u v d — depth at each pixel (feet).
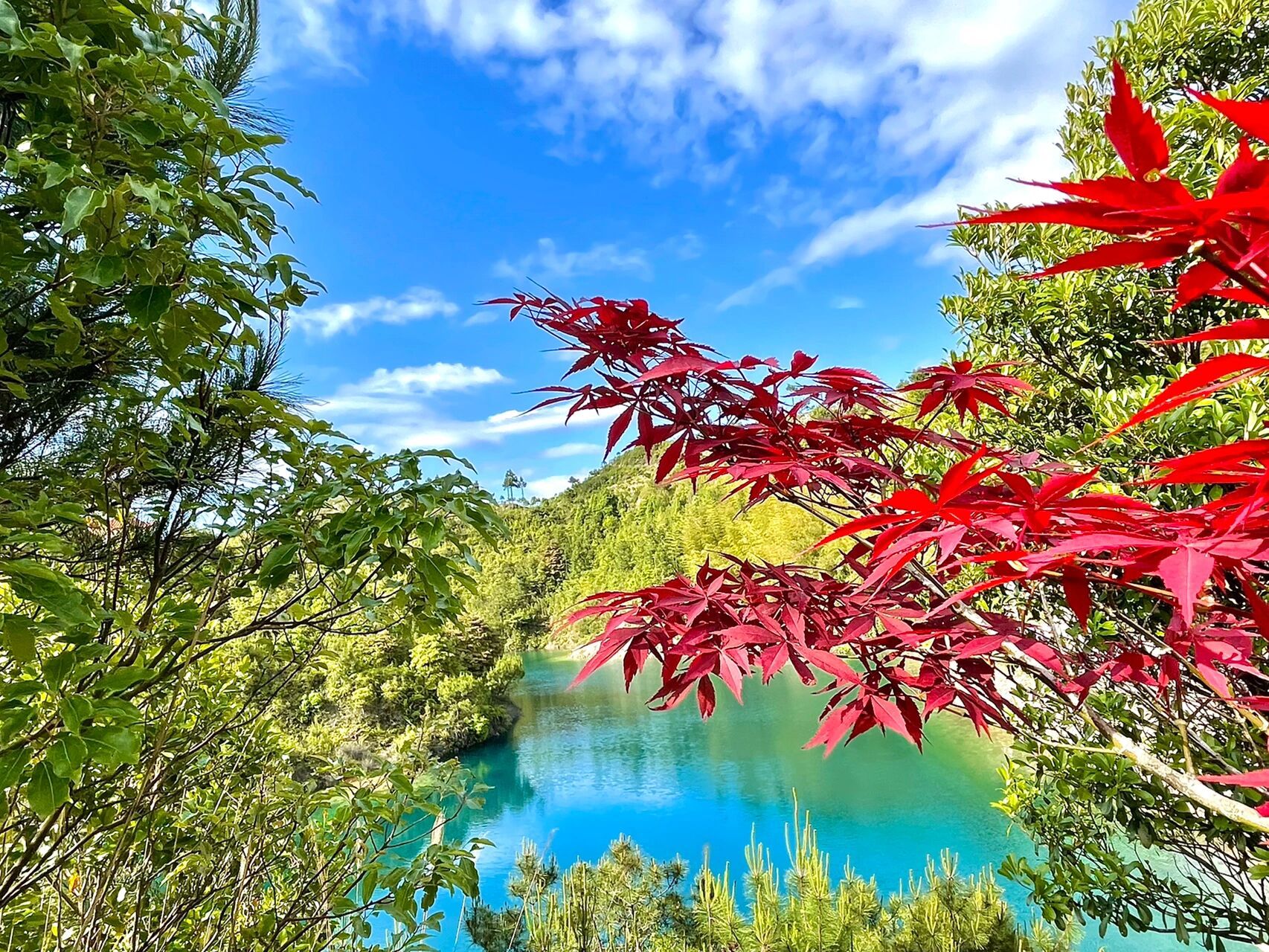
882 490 5.26
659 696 4.51
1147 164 1.41
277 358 7.41
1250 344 6.77
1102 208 1.48
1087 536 2.29
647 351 4.60
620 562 157.07
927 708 4.09
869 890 15.96
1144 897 6.91
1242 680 4.92
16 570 3.39
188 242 4.83
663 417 4.85
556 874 16.24
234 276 5.14
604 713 74.38
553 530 212.02
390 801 7.23
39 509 3.98
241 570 6.67
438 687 58.03
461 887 6.72
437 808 7.40
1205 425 6.69
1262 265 1.47
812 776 42.14
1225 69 10.27
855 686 3.99
